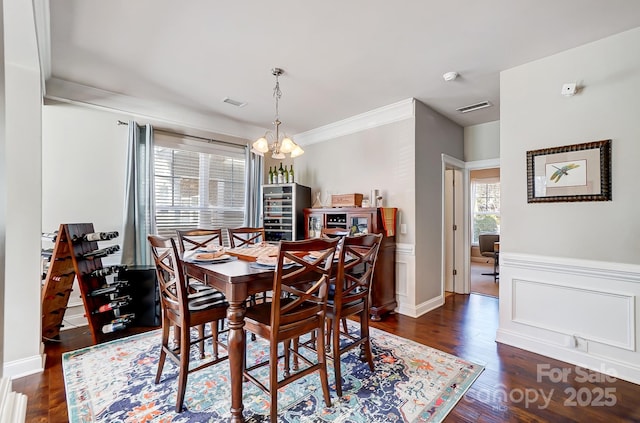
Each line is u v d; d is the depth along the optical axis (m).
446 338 2.85
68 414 1.74
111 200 3.36
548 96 2.54
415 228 3.51
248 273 1.71
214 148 4.25
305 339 2.95
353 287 2.09
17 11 1.71
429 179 3.74
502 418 1.72
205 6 1.93
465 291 4.50
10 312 2.12
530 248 2.62
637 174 2.14
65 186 3.09
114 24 2.12
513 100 2.73
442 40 2.31
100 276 2.75
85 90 3.15
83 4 1.90
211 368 2.28
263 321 1.76
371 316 3.37
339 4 1.91
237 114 4.02
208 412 1.77
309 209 4.13
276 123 3.12
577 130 2.39
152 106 3.61
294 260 1.67
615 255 2.22
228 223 4.43
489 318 3.44
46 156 2.99
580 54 2.38
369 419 1.71
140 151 3.52
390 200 3.74
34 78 2.26
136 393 1.94
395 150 3.67
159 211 3.78
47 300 2.60
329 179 4.49
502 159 2.79
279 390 2.00
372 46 2.40
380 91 3.26
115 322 2.73
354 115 4.03
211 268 1.86
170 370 2.23
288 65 2.71
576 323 2.37
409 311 3.54
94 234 2.66
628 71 2.18
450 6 1.93
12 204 2.15
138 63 2.68
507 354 2.52
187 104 3.66
